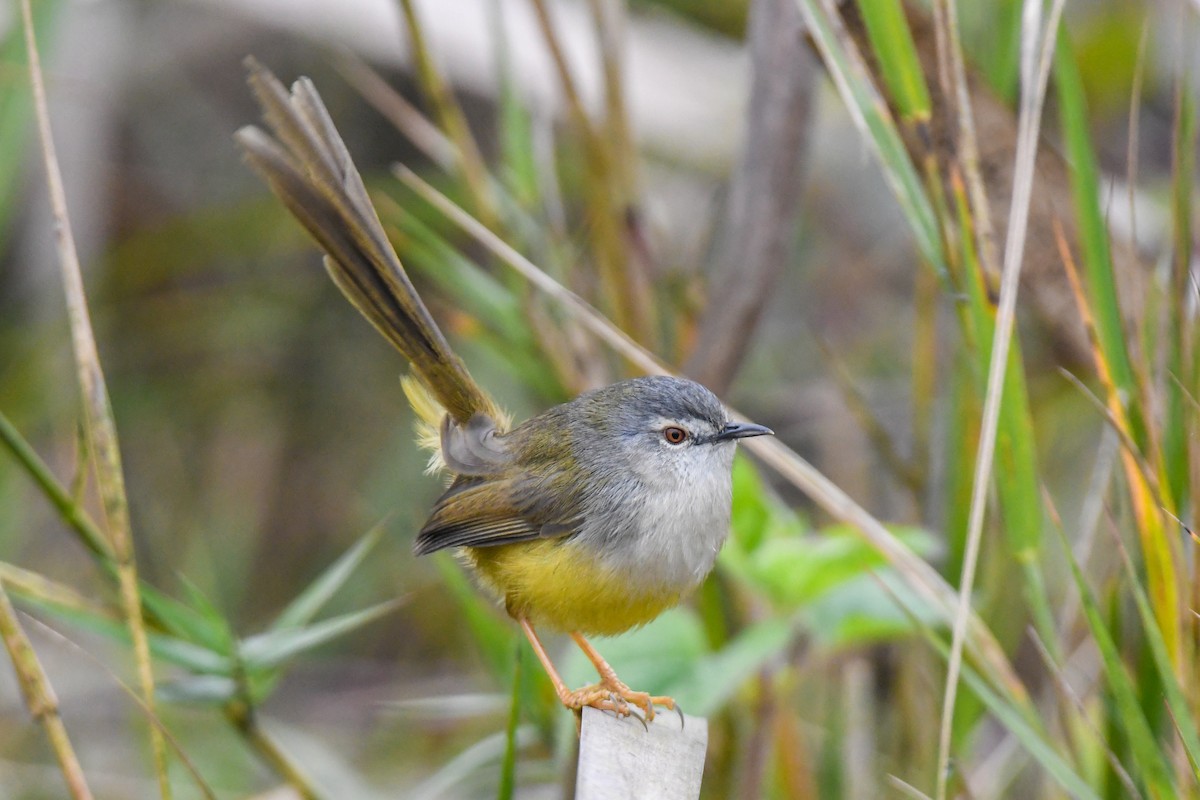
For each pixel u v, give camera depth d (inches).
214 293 674.8
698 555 338.0
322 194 319.3
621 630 343.3
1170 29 582.9
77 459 330.3
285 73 704.4
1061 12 282.7
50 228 599.2
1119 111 598.5
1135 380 285.3
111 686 545.6
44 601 327.0
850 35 324.2
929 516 416.8
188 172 697.6
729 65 631.2
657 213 564.1
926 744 384.2
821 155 644.7
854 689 422.9
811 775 414.3
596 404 352.5
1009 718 275.9
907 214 292.4
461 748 523.8
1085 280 314.2
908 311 630.5
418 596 596.7
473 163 426.0
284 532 655.1
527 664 360.2
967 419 364.5
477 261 551.2
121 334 655.8
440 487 622.2
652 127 594.6
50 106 595.5
